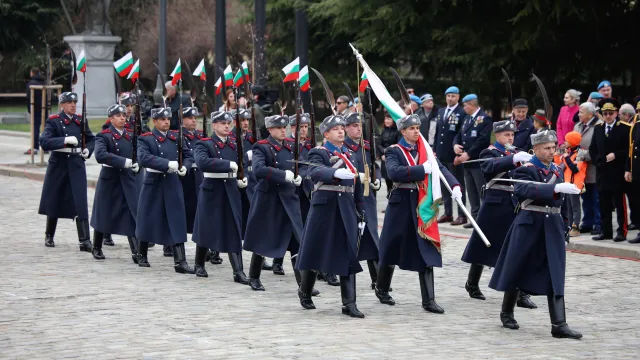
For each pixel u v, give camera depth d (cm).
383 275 1172
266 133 1730
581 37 3089
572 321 1089
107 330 1014
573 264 1455
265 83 2194
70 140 1554
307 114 1325
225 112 1362
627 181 1587
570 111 1777
